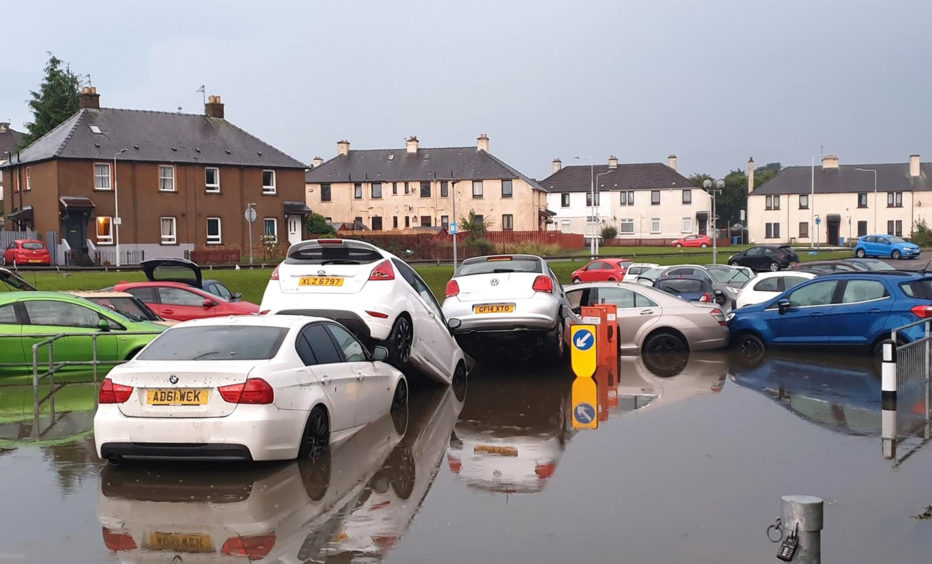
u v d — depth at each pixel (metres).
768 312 16.27
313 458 8.39
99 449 7.80
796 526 5.06
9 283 17.61
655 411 10.68
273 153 58.66
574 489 7.24
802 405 10.91
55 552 5.86
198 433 7.58
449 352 13.00
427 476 7.70
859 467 7.81
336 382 8.96
